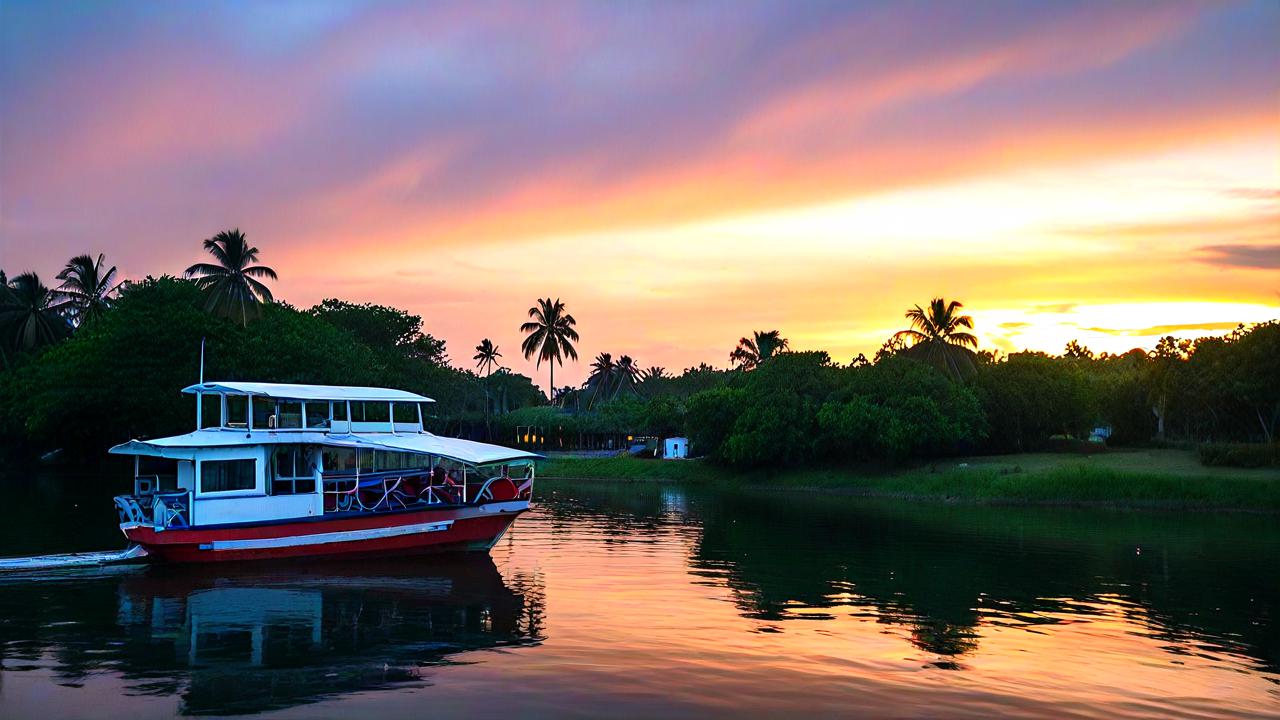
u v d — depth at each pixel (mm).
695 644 18750
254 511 27656
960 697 15641
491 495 30672
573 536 37625
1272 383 68312
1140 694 16078
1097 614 22406
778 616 21625
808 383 77375
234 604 22422
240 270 74000
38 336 84312
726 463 81500
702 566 29219
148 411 65688
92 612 21438
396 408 33812
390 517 29016
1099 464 65438
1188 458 67000
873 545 34812
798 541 36094
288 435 28656
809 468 75500
